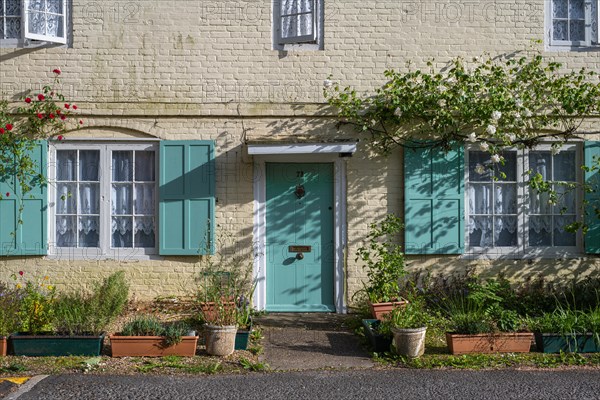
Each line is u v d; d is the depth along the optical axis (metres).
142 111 9.79
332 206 9.96
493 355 7.56
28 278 9.77
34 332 7.62
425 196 9.82
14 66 9.73
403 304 8.32
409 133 9.85
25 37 9.47
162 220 9.78
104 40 9.79
